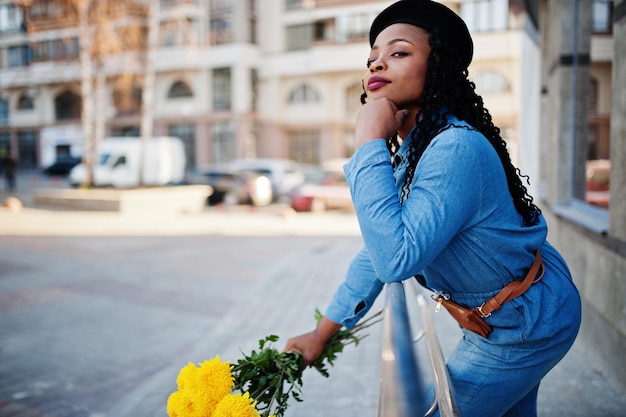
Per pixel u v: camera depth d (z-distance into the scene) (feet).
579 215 12.57
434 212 3.96
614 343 9.82
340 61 108.68
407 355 2.73
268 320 17.75
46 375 14.52
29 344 16.85
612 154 9.44
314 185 59.16
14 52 136.46
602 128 13.01
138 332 17.92
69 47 122.11
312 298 20.49
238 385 5.37
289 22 116.06
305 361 5.84
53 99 137.39
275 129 118.93
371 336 15.05
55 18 68.69
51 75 121.49
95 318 19.45
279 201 72.84
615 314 9.35
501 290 4.50
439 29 4.48
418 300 7.48
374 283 5.67
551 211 15.11
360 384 11.70
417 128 4.45
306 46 115.14
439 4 4.49
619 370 9.57
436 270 4.62
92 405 12.76
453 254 4.42
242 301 20.48
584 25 13.92
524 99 22.50
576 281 12.01
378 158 4.26
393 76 4.53
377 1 105.29
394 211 4.05
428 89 4.41
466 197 4.03
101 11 57.06
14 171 89.40
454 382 4.81
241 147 115.85
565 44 14.33
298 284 23.00
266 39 118.42
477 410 4.77
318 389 11.48
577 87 14.30
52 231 42.75
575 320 4.58
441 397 4.57
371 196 4.12
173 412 4.82
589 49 13.73
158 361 15.43
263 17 118.21
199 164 119.96
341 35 109.40
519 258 4.44
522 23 21.01
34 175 133.18
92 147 61.57
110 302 21.57
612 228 9.46
